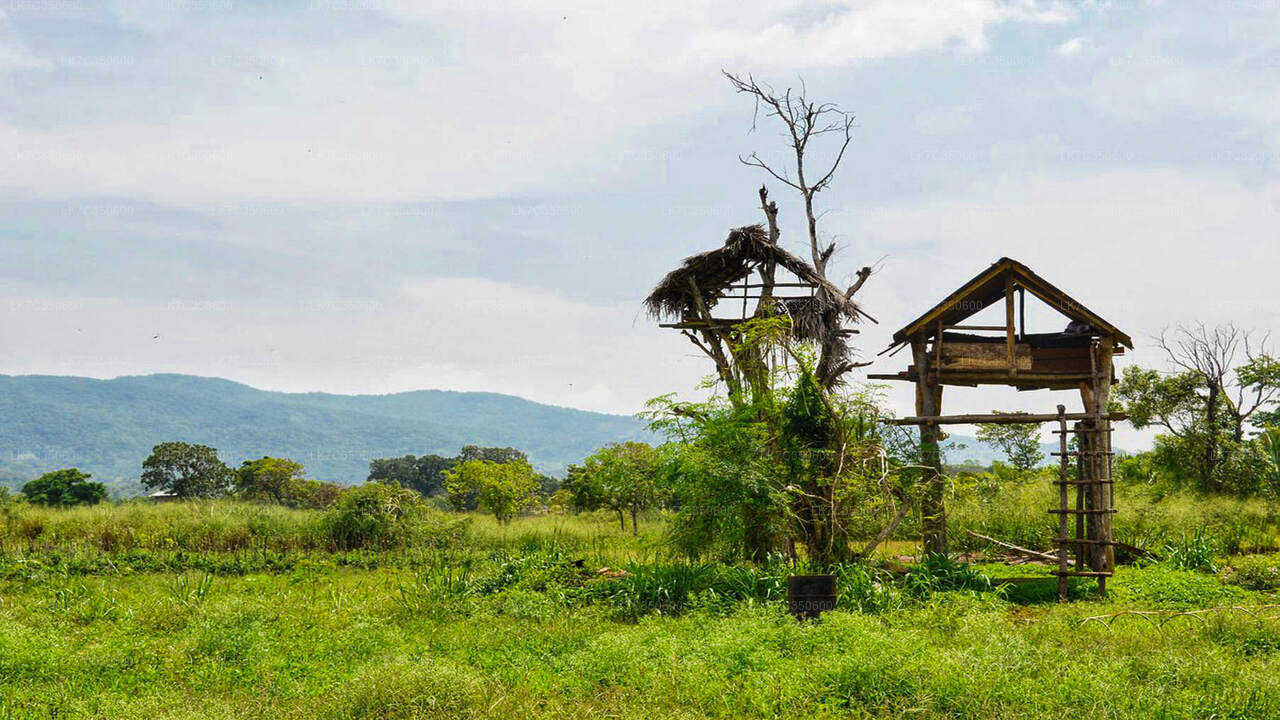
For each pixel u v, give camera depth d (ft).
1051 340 55.62
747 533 50.60
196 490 202.08
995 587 48.91
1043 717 24.00
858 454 49.34
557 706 25.75
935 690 25.85
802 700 25.89
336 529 76.18
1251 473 102.83
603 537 81.87
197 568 62.49
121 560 63.00
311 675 30.45
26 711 25.68
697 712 25.50
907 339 55.88
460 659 32.58
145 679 29.58
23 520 81.35
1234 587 49.85
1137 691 25.73
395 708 25.48
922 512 53.62
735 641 31.37
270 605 41.06
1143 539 68.95
